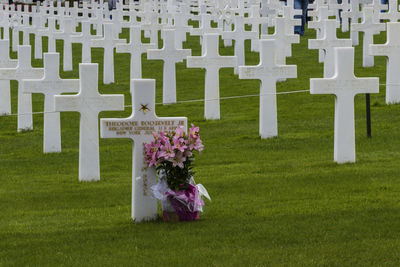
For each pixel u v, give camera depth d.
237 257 11.80
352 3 38.12
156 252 12.20
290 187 16.05
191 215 14.05
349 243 12.27
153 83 14.18
